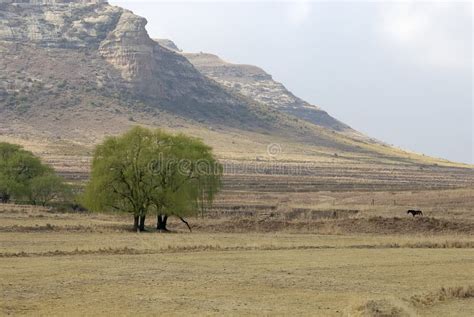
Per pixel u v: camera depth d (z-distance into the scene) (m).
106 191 82.50
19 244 60.72
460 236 75.44
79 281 41.38
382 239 71.12
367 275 46.50
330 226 82.25
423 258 55.72
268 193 145.75
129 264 49.25
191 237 71.75
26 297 36.09
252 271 47.31
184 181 82.81
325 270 48.50
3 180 111.31
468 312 34.59
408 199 120.06
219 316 32.25
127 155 82.44
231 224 86.12
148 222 92.38
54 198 118.69
